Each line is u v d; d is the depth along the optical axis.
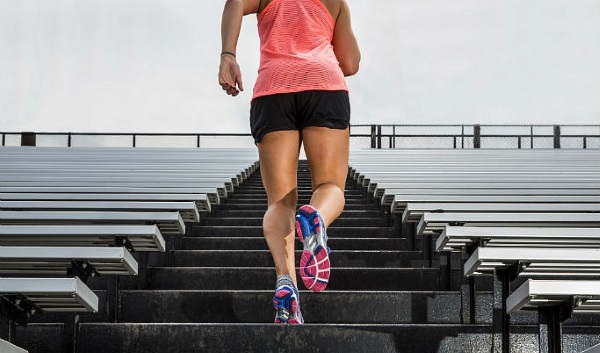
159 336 4.84
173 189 7.89
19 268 4.93
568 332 5.06
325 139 4.82
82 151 14.28
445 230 5.17
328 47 4.97
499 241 5.30
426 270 6.54
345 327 4.79
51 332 5.03
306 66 4.84
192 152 14.77
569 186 8.20
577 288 4.07
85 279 4.79
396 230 8.65
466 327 4.93
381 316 5.78
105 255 4.60
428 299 5.80
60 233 5.22
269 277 6.52
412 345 4.85
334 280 6.54
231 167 11.29
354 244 8.13
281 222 4.81
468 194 7.66
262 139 4.88
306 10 4.96
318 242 4.43
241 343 4.78
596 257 4.55
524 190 7.69
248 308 5.78
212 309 5.79
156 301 5.80
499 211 6.39
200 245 8.09
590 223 5.74
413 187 8.28
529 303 4.35
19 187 7.84
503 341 4.77
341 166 4.88
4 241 5.41
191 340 4.82
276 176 4.85
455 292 5.84
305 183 13.93
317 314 5.76
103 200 7.26
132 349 4.84
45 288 3.97
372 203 11.10
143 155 13.69
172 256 7.27
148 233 5.25
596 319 5.70
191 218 6.77
